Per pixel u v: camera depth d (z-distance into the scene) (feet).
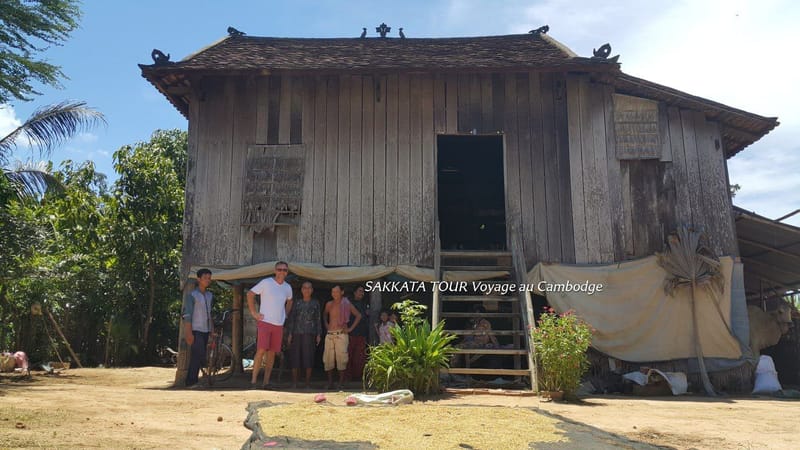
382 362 23.43
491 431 14.78
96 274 54.85
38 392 23.88
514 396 23.88
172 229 57.00
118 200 56.29
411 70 33.76
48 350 48.65
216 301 60.39
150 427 15.44
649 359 32.17
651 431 16.34
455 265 34.73
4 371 40.01
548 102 35.53
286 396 23.38
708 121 35.65
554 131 35.19
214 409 19.24
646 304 32.71
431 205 34.50
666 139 35.12
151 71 33.35
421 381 22.97
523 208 34.24
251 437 13.66
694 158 35.09
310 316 28.96
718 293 32.94
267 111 35.60
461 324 41.14
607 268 33.04
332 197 34.63
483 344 29.81
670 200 34.45
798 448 14.32
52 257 49.01
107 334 54.70
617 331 32.24
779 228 36.88
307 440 13.37
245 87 35.83
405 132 35.40
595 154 34.88
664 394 29.73
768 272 47.16
